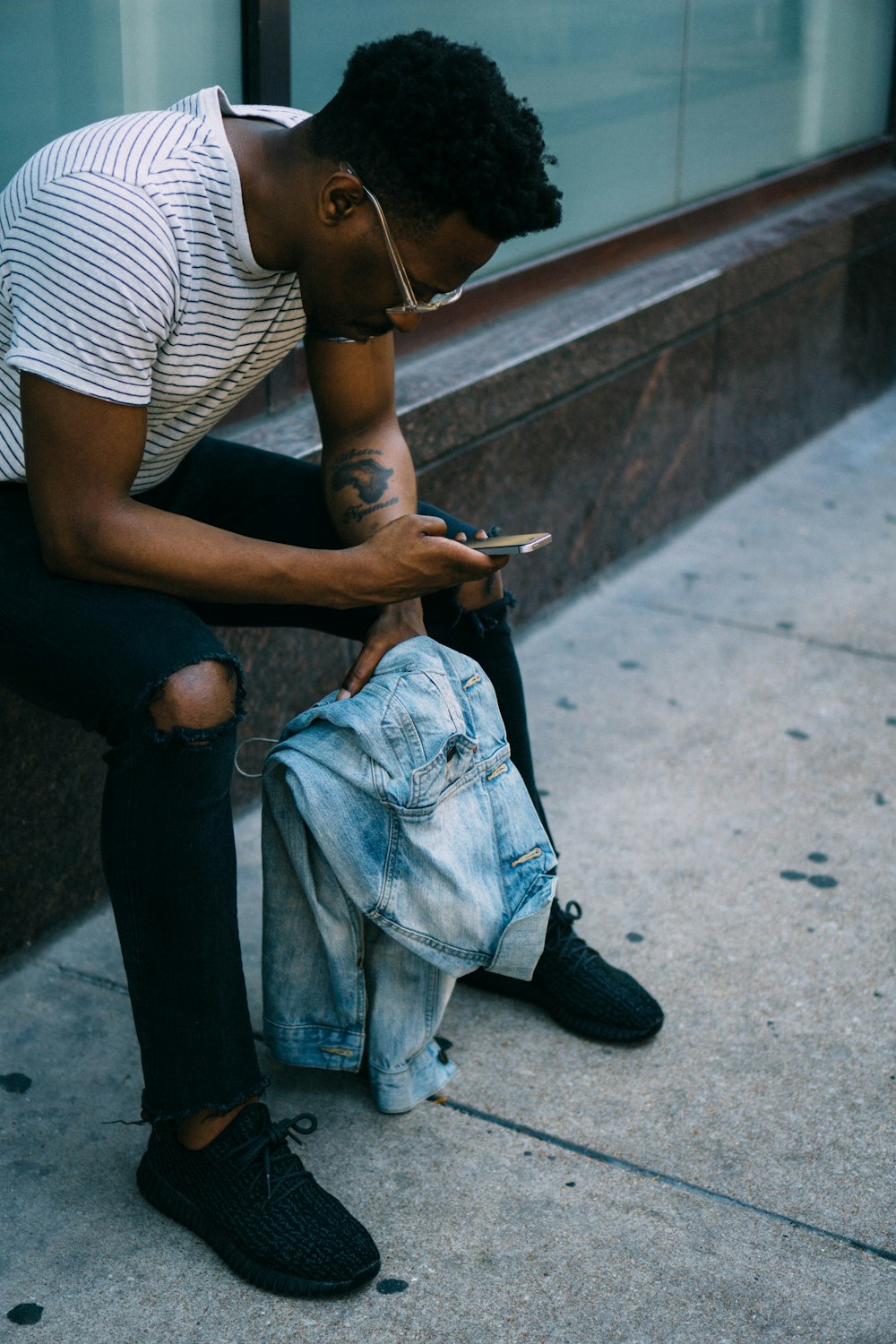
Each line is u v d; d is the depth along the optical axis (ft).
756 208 16.01
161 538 5.47
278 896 6.47
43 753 7.75
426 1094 6.91
